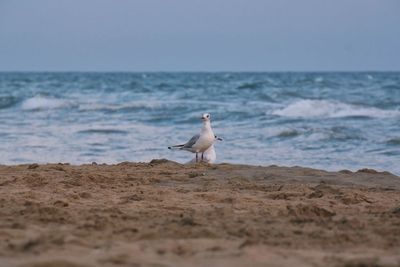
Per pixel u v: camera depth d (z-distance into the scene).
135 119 30.48
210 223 7.87
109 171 13.21
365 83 67.31
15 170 13.34
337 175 13.01
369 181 12.44
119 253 5.95
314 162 18.08
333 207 9.46
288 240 6.97
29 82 83.19
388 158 18.62
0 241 6.65
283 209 9.12
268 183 12.11
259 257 5.92
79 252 6.07
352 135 22.77
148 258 5.83
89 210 8.70
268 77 101.12
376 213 8.93
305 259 5.91
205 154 15.77
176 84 70.50
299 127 25.66
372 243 6.92
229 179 12.42
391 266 5.63
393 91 50.31
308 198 10.30
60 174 12.66
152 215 8.46
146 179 12.21
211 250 6.23
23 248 6.18
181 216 8.39
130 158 18.70
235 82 74.88
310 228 7.69
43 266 5.44
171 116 31.23
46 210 8.53
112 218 8.16
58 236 6.66
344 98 42.16
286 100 42.22
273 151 20.16
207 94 49.75
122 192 10.67
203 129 15.47
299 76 107.56
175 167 13.95
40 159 18.47
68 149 20.42
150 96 49.12
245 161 18.30
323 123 27.75
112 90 59.62
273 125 27.22
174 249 6.23
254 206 9.42
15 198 9.71
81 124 28.14
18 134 24.12
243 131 25.02
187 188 11.38
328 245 6.80
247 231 7.32
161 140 22.61
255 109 34.03
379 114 30.89
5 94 51.50
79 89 62.16
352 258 5.97
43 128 26.33
